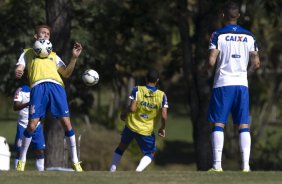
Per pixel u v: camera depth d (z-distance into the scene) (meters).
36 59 34.62
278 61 105.50
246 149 33.78
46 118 53.12
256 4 69.50
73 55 34.28
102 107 106.25
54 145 52.97
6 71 68.56
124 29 76.69
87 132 77.62
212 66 33.28
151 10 76.44
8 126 132.62
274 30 84.88
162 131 43.22
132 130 42.75
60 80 34.62
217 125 33.78
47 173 30.55
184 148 115.56
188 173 31.03
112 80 72.94
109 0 71.12
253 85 104.88
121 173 30.75
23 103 41.66
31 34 68.88
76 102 71.75
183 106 163.75
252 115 103.00
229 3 34.09
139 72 82.50
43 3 69.25
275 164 87.56
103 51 71.06
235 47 33.50
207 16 66.06
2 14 69.12
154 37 80.62
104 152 76.75
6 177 28.72
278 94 107.75
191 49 67.69
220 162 33.78
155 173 30.91
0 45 68.75
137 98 42.47
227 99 33.50
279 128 128.12
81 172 31.30
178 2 67.38
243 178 29.06
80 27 68.81
